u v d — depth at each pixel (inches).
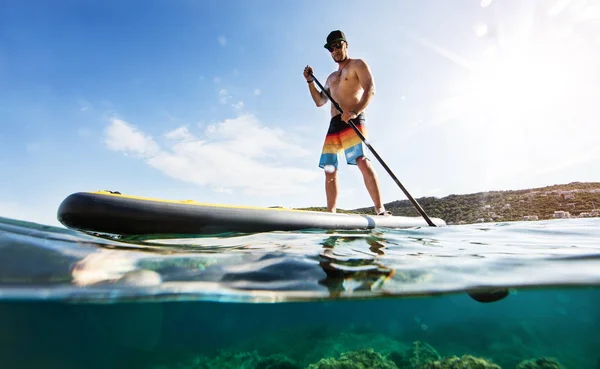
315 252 52.1
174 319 54.1
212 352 64.3
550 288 41.1
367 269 44.6
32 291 37.9
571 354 50.0
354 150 99.3
